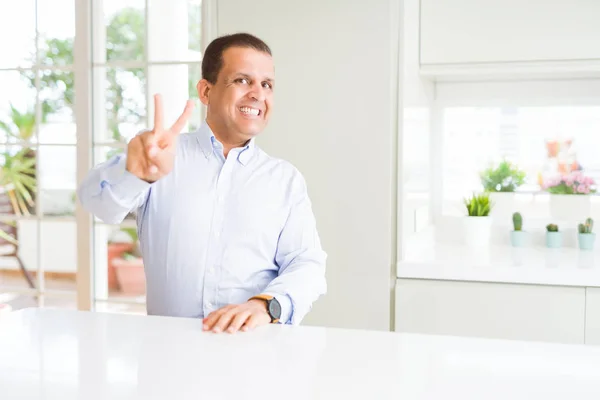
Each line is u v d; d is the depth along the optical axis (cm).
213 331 122
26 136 319
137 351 109
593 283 218
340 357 106
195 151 171
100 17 291
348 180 241
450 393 89
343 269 242
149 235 168
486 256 254
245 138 170
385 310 238
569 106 288
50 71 312
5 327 126
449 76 289
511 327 227
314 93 243
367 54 237
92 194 140
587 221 275
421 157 278
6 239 332
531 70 249
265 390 89
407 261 238
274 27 246
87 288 296
